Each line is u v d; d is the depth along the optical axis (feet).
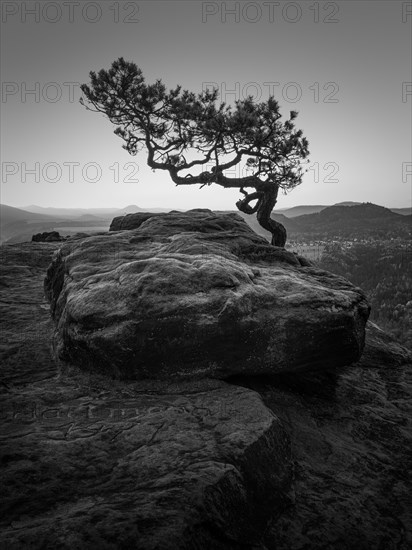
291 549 10.19
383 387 21.89
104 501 9.37
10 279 32.78
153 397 15.24
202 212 36.29
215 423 13.21
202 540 8.80
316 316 17.47
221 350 16.43
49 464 10.76
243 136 46.91
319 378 20.77
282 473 12.40
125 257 22.44
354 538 11.02
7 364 17.78
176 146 51.24
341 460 14.51
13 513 9.03
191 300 16.43
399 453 15.87
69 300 18.25
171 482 10.05
